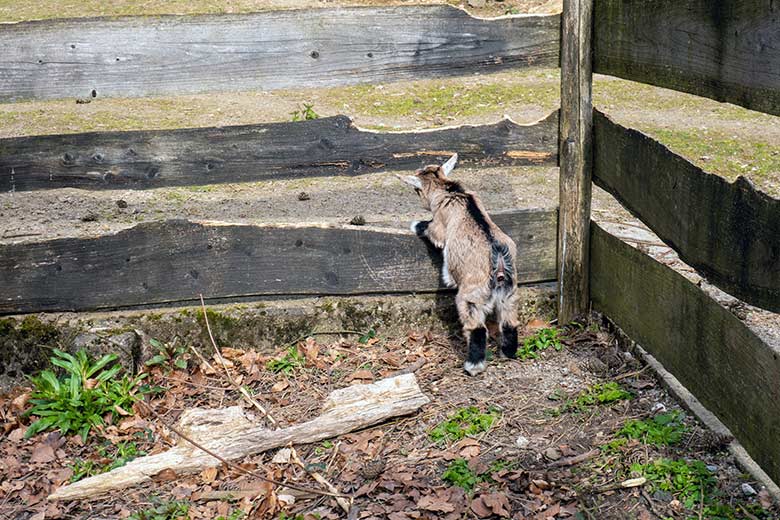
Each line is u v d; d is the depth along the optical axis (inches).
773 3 127.4
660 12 166.1
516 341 197.0
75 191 295.0
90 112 357.1
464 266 197.6
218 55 193.8
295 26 193.5
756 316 205.2
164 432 180.4
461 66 200.8
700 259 154.6
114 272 203.3
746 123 341.7
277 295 212.5
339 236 208.2
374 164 207.5
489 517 148.6
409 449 171.0
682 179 159.9
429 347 209.3
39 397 189.0
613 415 177.6
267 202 286.8
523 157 209.3
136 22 189.6
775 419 134.6
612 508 148.9
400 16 195.5
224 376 200.8
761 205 132.4
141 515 153.9
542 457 164.7
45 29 187.6
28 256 198.8
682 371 169.6
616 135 191.5
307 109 338.6
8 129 331.6
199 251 204.8
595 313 214.2
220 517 153.6
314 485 162.6
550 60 202.5
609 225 256.7
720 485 151.7
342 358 205.5
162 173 200.7
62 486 164.4
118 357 199.2
